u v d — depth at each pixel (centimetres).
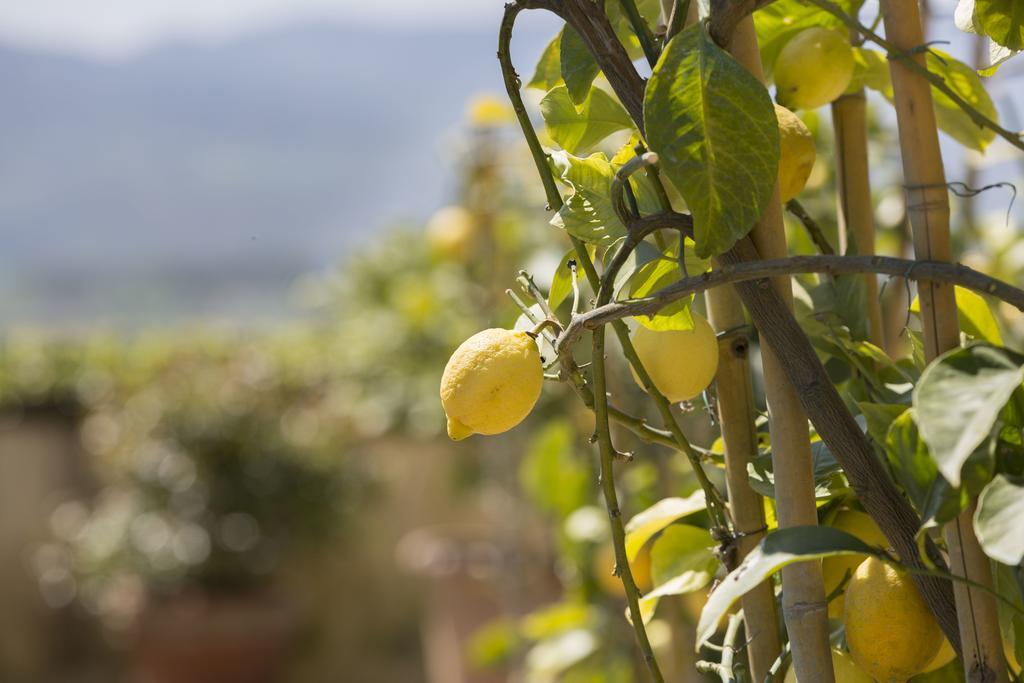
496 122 368
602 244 150
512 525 408
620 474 294
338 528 651
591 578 313
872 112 291
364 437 640
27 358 748
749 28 148
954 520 139
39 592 731
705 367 152
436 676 577
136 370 730
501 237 389
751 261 140
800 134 153
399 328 586
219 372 674
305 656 702
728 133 136
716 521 156
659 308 139
